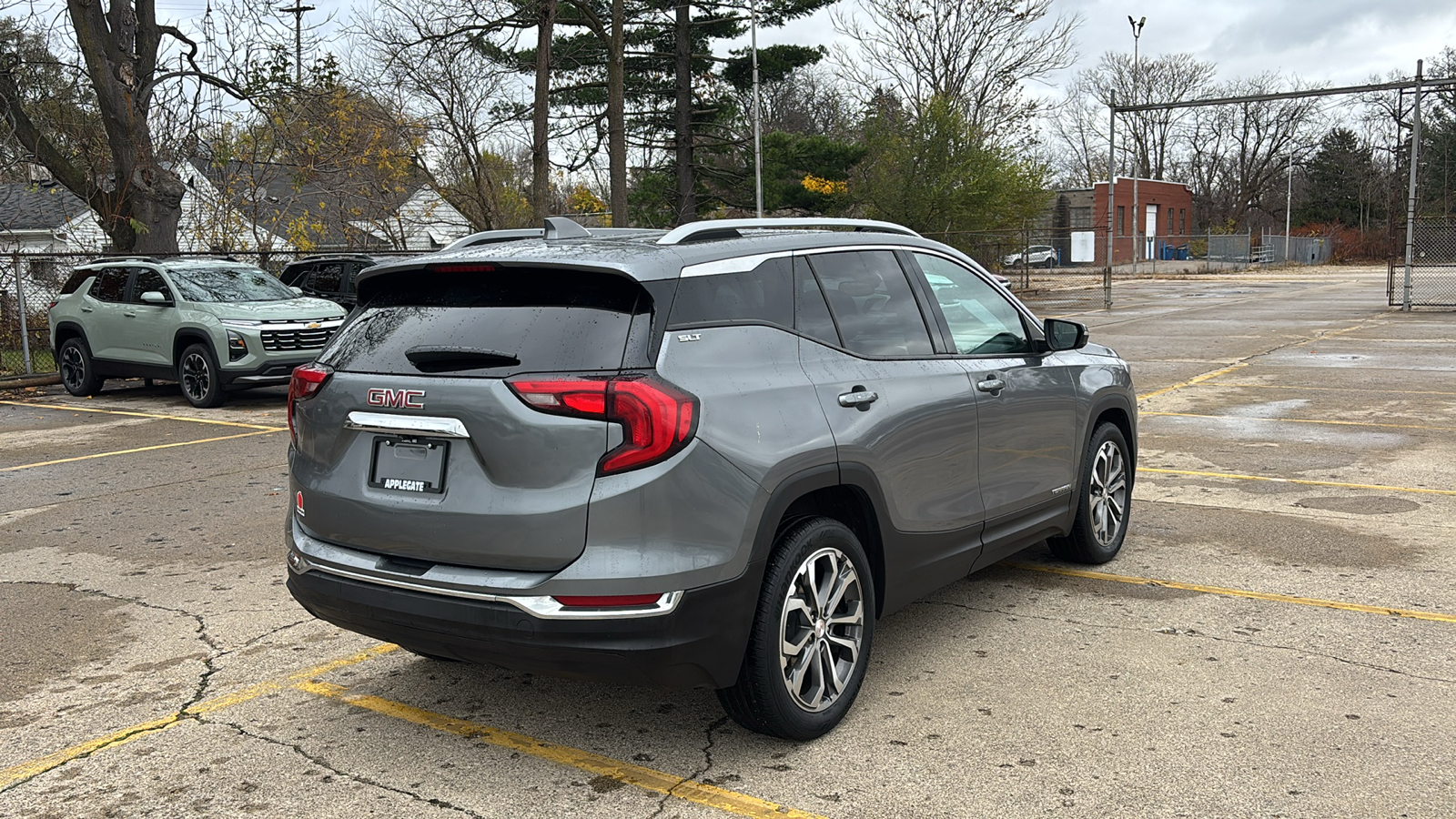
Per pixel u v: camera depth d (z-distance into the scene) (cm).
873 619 408
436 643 354
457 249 412
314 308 1431
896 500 414
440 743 388
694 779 355
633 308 344
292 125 2195
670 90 3547
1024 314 531
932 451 434
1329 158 8900
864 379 407
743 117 3747
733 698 367
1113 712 397
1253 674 430
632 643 328
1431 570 567
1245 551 614
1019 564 601
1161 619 501
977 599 539
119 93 1972
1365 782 339
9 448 1091
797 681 372
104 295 1505
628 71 3547
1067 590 550
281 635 511
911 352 443
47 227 3120
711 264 370
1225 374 1477
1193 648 462
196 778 365
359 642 501
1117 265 6800
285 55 2133
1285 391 1280
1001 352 503
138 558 656
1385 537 633
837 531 385
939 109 3550
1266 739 371
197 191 2289
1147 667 441
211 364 1350
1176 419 1101
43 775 369
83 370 1530
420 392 352
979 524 470
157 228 2028
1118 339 2088
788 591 365
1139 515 704
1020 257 5491
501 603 334
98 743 395
